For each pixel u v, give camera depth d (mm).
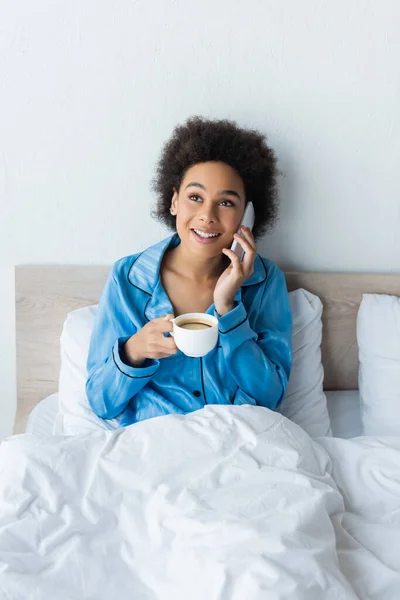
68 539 1037
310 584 914
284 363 1509
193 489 1095
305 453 1198
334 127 1631
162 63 1562
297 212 1710
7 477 1114
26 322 1732
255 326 1507
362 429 1615
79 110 1593
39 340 1748
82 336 1589
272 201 1585
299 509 1034
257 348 1424
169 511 1059
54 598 939
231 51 1557
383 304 1681
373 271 1776
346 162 1665
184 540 1013
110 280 1480
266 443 1177
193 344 1156
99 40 1537
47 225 1691
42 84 1568
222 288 1342
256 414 1244
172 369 1431
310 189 1688
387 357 1617
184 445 1166
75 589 969
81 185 1658
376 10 1530
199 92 1591
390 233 1737
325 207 1707
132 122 1606
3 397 1866
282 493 1076
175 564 991
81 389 1524
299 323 1643
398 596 979
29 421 1626
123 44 1543
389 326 1647
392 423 1538
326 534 1035
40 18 1514
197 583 937
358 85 1596
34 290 1706
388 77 1590
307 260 1760
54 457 1139
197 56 1559
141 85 1578
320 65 1575
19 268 1692
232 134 1440
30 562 990
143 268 1472
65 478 1119
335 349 1774
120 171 1647
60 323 1733
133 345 1344
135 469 1133
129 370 1337
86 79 1568
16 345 1755
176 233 1536
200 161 1412
